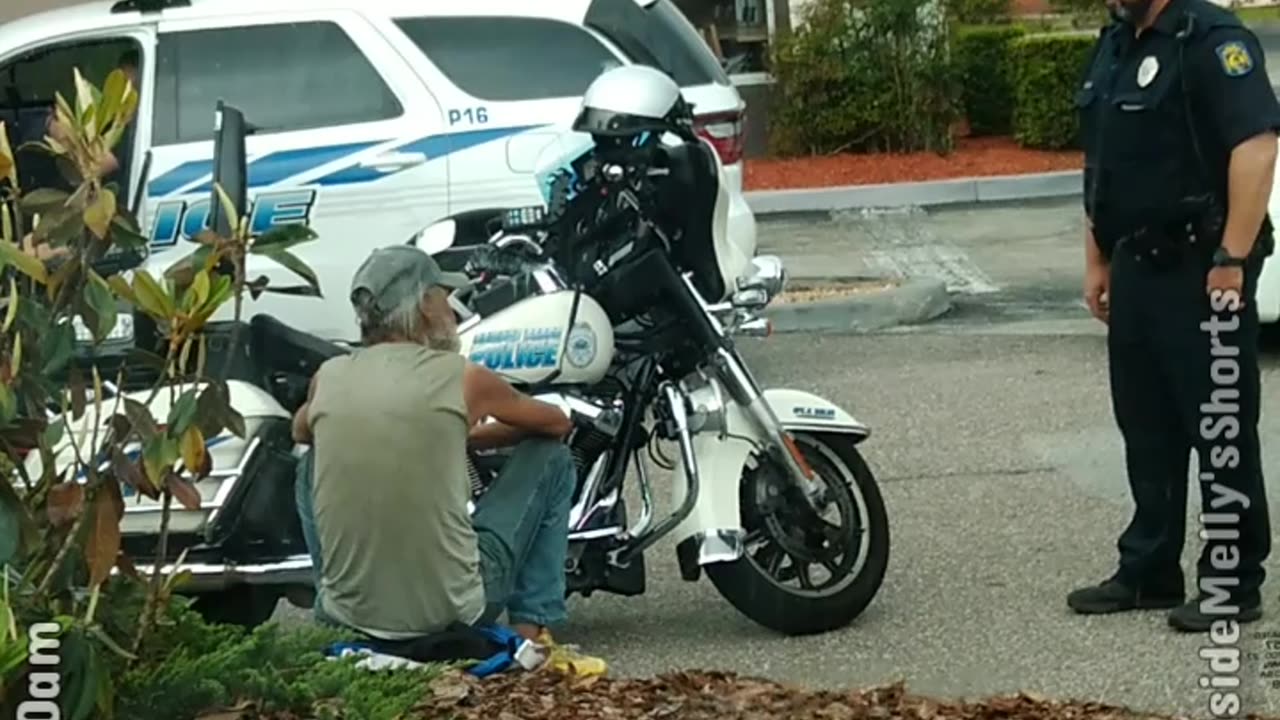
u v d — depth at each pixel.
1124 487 10.49
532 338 7.81
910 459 11.33
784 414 8.27
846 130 23.56
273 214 12.34
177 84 12.45
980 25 25.03
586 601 9.09
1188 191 7.70
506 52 12.61
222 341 8.05
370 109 12.50
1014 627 8.33
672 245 7.95
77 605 5.29
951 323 15.55
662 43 12.87
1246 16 43.44
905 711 6.67
